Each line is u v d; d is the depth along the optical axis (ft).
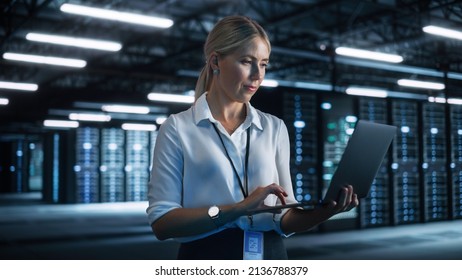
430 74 57.52
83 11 26.09
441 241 34.47
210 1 42.01
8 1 38.68
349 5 43.60
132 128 82.07
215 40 4.63
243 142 4.85
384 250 30.73
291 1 41.52
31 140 118.42
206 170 4.68
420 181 45.70
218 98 4.93
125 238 37.73
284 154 5.18
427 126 45.98
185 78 66.28
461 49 53.16
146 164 85.71
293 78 72.64
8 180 121.19
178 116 4.91
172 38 50.06
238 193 4.71
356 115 41.73
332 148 40.14
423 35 47.26
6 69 61.16
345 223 41.01
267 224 4.76
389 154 44.04
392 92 71.61
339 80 70.79
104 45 33.63
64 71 64.64
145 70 59.41
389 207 43.91
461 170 47.09
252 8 42.34
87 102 66.33
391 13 42.98
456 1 37.32
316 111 39.93
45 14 43.42
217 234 4.70
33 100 72.23
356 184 4.50
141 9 42.37
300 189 38.88
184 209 4.49
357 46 53.31
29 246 33.73
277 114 38.70
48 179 86.33
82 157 81.00
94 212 64.69
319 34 47.34
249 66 4.55
